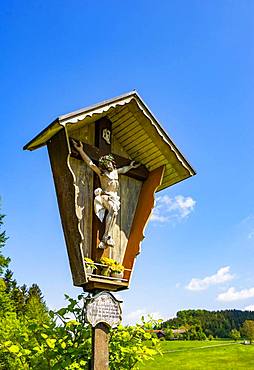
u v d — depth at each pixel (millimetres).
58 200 6672
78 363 6465
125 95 7102
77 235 6305
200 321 98875
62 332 6559
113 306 6477
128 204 7676
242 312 102938
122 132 7730
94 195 7043
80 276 6293
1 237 29312
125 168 7559
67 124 6488
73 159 7055
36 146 7078
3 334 7508
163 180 8180
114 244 7000
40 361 6691
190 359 48188
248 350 54750
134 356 6809
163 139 7520
